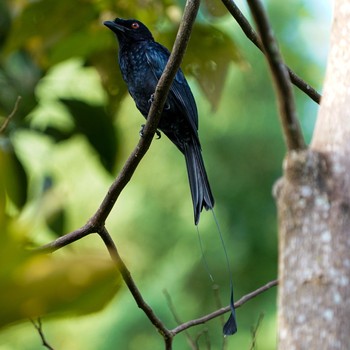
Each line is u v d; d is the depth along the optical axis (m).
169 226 26.48
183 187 26.67
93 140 11.28
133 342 23.97
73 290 2.12
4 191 2.16
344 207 3.84
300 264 3.79
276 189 4.06
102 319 23.72
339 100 4.32
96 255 2.16
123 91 11.04
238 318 24.77
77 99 11.23
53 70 11.74
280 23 24.72
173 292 25.66
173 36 10.75
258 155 25.81
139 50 10.55
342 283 3.68
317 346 3.59
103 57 10.87
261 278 25.72
